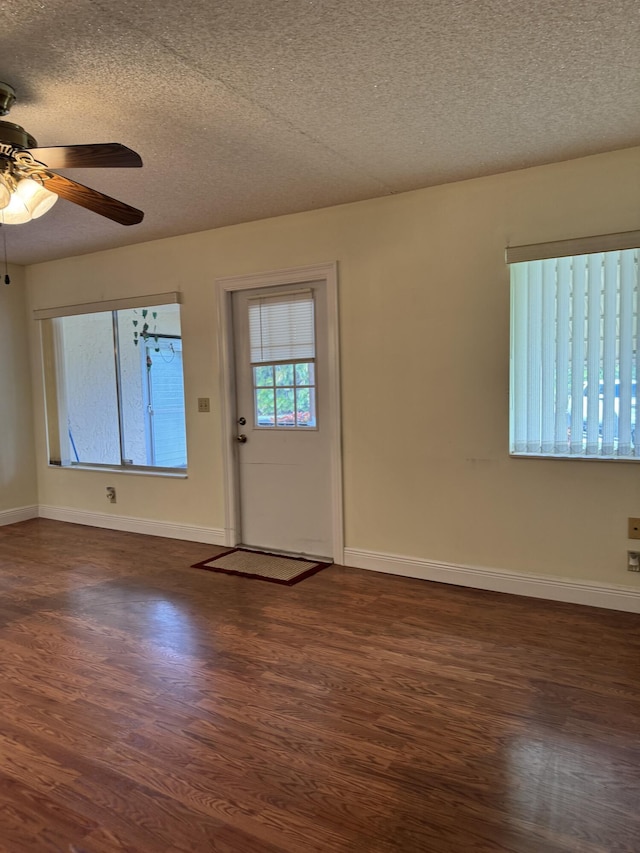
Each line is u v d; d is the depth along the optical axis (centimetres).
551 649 257
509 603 312
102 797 172
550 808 164
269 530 420
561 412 306
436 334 336
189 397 438
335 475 378
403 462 354
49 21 169
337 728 203
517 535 322
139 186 315
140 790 174
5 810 168
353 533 377
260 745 195
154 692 229
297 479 403
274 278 387
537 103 229
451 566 343
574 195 292
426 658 252
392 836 155
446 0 164
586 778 175
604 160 284
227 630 285
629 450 292
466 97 223
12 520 517
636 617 290
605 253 288
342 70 201
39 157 197
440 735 198
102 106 224
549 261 303
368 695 224
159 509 466
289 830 158
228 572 371
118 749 194
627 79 212
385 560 365
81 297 486
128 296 458
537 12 171
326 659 253
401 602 317
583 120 246
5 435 512
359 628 284
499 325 318
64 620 301
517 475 320
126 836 157
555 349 305
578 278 296
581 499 304
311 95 219
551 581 314
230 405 420
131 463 502
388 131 253
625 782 173
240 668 247
